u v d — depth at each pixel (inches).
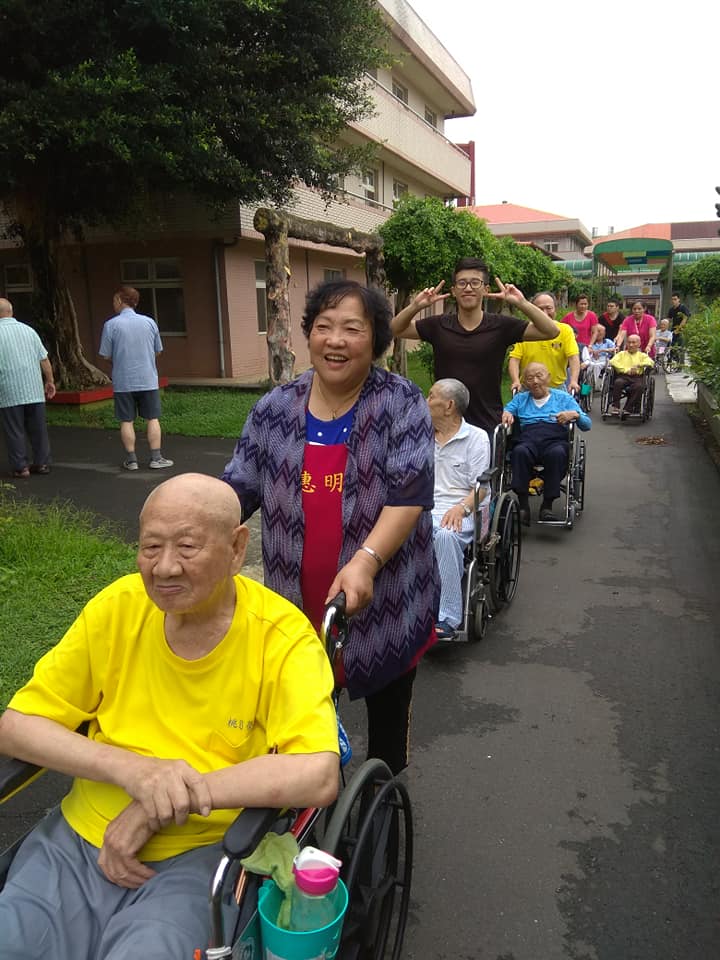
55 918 68.6
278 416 93.9
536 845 111.0
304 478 92.0
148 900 67.3
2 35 354.0
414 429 91.1
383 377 93.2
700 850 109.5
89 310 691.4
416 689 156.2
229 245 642.8
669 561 231.5
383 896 85.6
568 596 204.7
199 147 373.7
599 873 105.3
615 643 175.8
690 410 538.6
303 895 63.8
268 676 73.8
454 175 1067.3
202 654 74.8
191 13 356.2
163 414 464.1
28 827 113.3
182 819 66.3
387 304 92.4
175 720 74.8
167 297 671.1
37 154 396.5
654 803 120.0
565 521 258.2
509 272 642.2
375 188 880.3
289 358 363.3
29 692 74.9
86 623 76.7
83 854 73.1
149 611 76.0
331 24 414.9
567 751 134.3
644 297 1654.8
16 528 215.2
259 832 63.5
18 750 72.6
